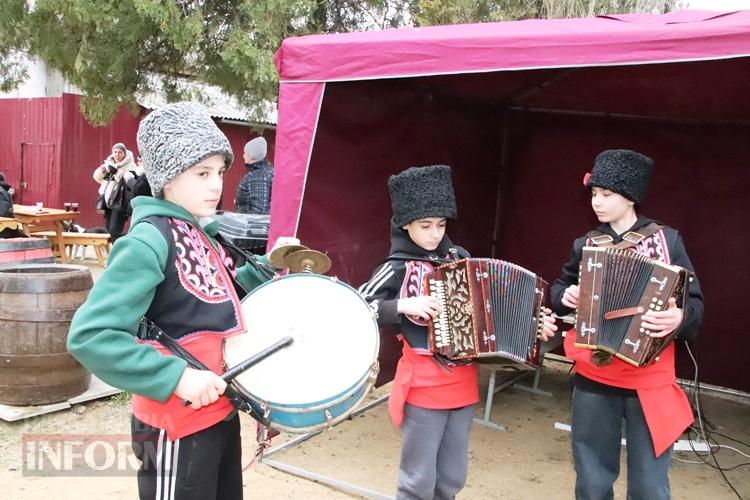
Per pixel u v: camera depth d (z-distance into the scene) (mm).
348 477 3754
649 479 2682
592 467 2797
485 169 6371
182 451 1882
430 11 14102
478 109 6086
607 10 13016
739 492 3867
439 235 2689
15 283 4102
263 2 10359
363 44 3508
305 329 2100
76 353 1683
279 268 2498
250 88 11250
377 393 5320
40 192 13852
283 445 4090
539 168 6496
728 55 2633
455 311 2527
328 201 4258
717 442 4695
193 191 1950
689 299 2709
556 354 6648
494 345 2520
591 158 6242
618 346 2516
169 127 1919
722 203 5602
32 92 16875
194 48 10555
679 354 5809
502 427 4727
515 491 3709
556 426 4785
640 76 4820
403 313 2535
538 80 5414
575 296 2719
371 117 4547
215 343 1919
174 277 1861
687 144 5711
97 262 10367
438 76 4977
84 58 10031
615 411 2754
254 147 6691
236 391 1878
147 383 1705
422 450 2637
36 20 10109
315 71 3697
